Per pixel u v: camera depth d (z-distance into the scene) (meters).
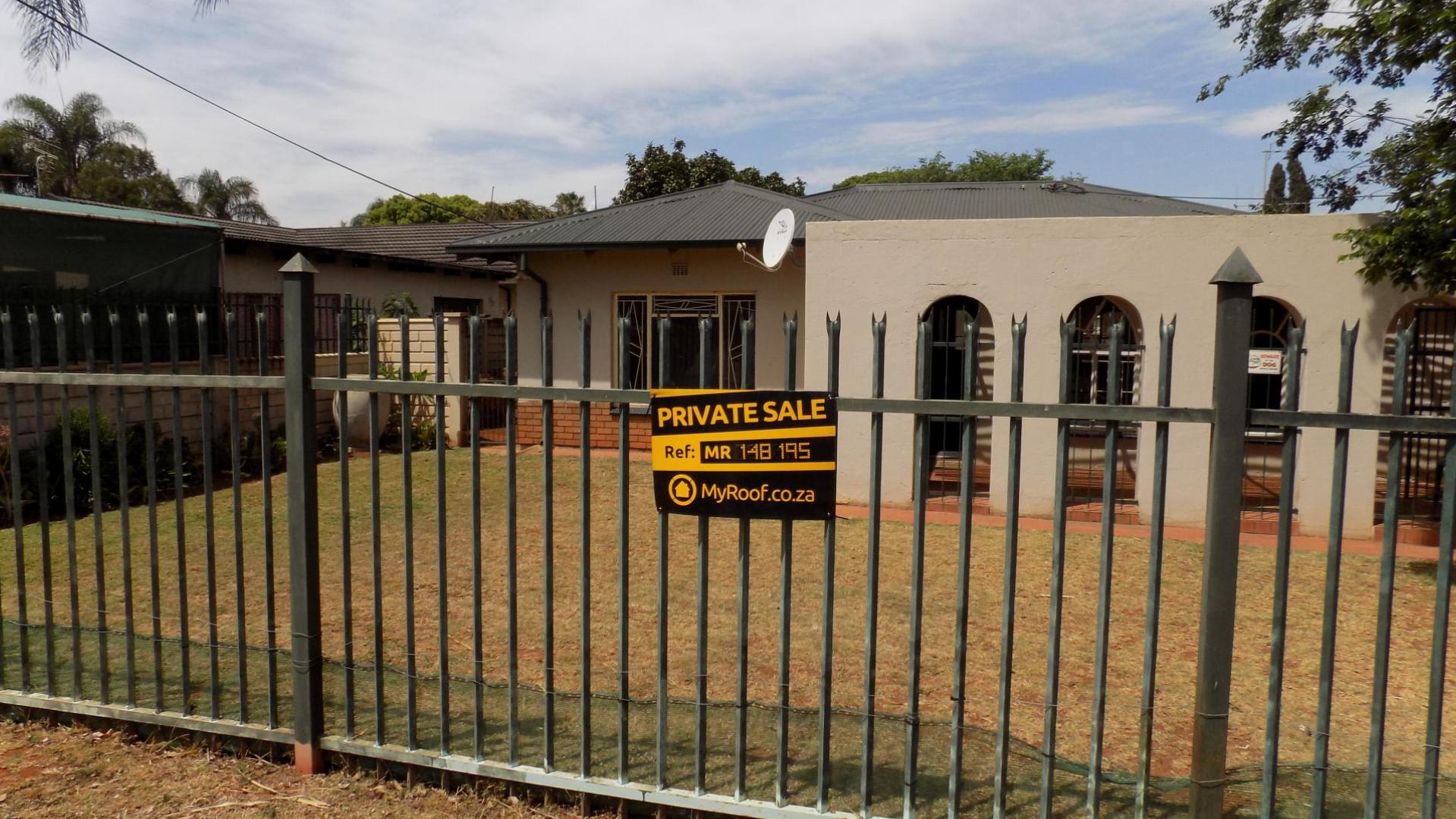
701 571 3.18
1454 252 6.36
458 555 7.52
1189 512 8.90
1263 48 7.96
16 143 27.92
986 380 10.52
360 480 10.52
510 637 3.42
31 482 8.53
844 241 9.44
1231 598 2.81
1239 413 2.74
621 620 3.29
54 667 4.12
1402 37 6.52
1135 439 10.00
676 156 29.20
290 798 3.52
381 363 14.31
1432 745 2.77
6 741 3.97
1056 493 2.89
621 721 3.31
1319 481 8.68
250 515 8.67
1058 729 4.35
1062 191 15.80
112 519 8.57
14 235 9.41
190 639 5.23
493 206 48.03
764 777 3.56
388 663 4.99
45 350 9.23
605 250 12.45
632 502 9.54
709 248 12.40
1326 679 2.79
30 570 6.83
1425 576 7.32
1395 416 2.66
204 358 3.67
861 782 3.17
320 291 16.95
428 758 3.54
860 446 9.70
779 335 12.57
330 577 6.84
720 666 5.09
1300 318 8.52
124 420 3.86
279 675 4.62
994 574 7.21
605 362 13.25
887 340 9.40
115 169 30.61
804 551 7.80
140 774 3.70
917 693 3.07
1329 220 8.40
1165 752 4.11
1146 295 8.80
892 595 6.62
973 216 13.79
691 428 3.13
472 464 3.37
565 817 3.39
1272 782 2.88
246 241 14.77
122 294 10.27
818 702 4.56
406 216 49.28
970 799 3.41
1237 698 4.83
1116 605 6.44
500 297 21.34
